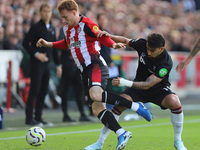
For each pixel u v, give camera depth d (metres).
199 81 59.78
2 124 25.27
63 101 30.16
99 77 16.69
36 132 18.11
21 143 19.62
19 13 45.19
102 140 17.05
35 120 27.73
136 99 17.36
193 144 20.02
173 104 16.97
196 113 38.97
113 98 15.99
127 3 68.44
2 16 44.25
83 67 17.14
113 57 40.03
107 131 16.97
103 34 16.08
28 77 39.75
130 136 15.56
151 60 16.80
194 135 23.58
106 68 17.22
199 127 27.89
